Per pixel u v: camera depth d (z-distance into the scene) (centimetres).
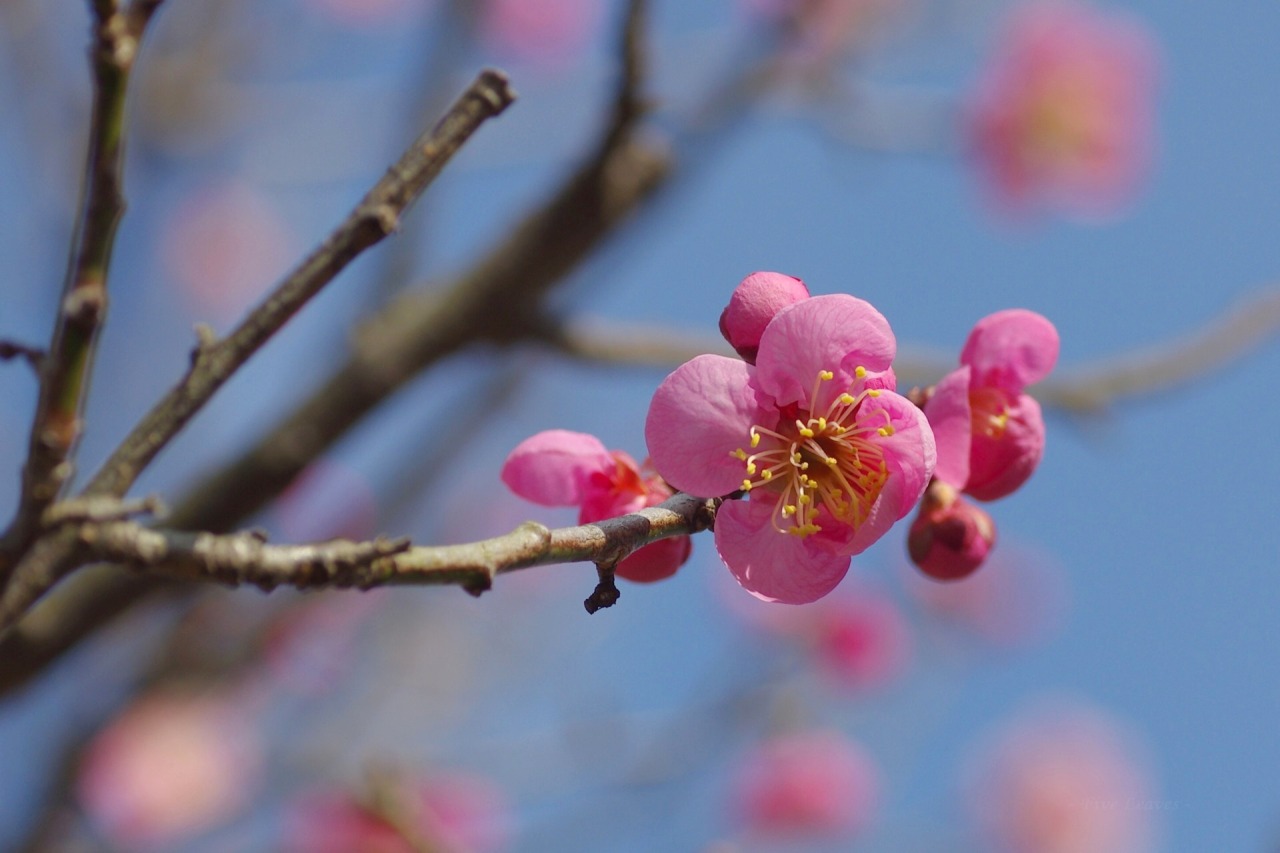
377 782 475
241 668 620
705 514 251
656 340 516
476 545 212
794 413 265
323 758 638
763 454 258
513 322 500
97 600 432
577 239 495
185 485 513
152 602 488
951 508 276
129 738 611
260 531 200
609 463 279
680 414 256
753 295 264
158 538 193
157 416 204
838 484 264
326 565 200
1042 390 512
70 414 188
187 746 615
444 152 218
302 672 662
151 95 645
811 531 257
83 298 188
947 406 271
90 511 188
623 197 492
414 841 469
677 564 274
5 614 185
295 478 482
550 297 516
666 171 502
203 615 600
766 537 261
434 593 725
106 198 188
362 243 212
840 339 259
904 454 258
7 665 428
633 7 445
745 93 531
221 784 623
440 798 624
